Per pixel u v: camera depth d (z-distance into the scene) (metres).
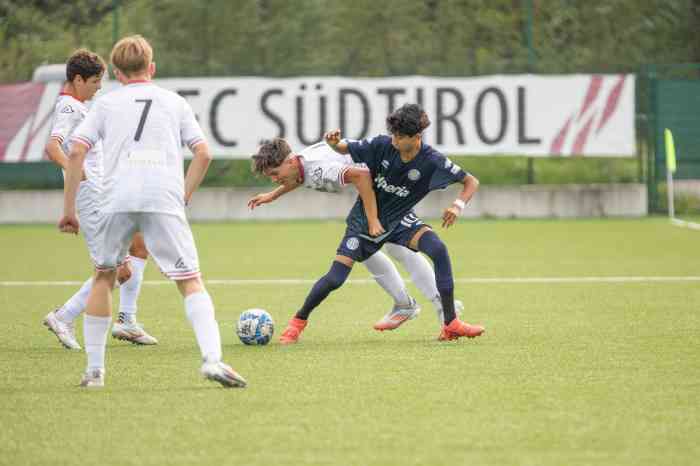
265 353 24.84
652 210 71.94
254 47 71.88
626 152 68.69
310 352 24.97
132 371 22.70
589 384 21.00
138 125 20.06
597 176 73.44
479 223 68.31
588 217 71.69
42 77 69.31
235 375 20.19
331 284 26.23
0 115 67.69
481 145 68.44
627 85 68.50
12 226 68.25
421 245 26.30
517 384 21.03
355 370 22.58
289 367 22.95
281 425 17.83
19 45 71.19
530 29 71.06
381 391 20.41
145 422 18.09
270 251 52.44
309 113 68.25
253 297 36.25
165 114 20.28
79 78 25.14
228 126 68.25
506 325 29.22
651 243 54.88
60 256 50.97
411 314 28.19
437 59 71.94
